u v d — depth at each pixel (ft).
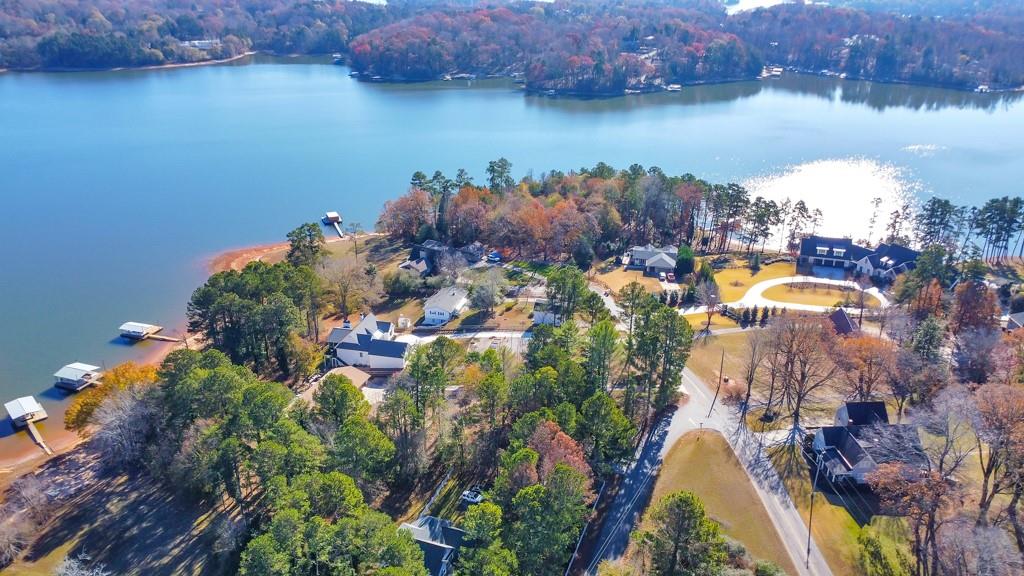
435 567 226.17
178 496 295.69
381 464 277.23
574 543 257.14
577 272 443.32
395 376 335.88
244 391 289.53
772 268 555.69
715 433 325.21
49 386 406.62
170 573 255.50
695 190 602.44
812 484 287.69
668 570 215.72
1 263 576.20
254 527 264.31
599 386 330.75
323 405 301.63
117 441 303.89
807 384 356.59
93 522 282.97
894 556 241.96
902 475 253.03
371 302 502.79
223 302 379.55
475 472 298.56
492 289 470.80
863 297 461.37
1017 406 249.55
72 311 498.69
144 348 451.12
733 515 272.10
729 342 417.90
